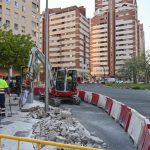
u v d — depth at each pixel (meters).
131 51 165.50
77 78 25.81
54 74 25.95
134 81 98.38
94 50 176.00
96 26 175.38
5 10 74.25
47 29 18.08
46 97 17.47
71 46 148.62
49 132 11.18
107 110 20.00
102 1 175.38
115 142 11.42
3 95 15.15
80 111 20.59
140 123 10.92
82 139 10.52
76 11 147.62
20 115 16.17
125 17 166.75
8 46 41.72
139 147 10.22
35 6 89.06
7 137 5.05
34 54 21.48
